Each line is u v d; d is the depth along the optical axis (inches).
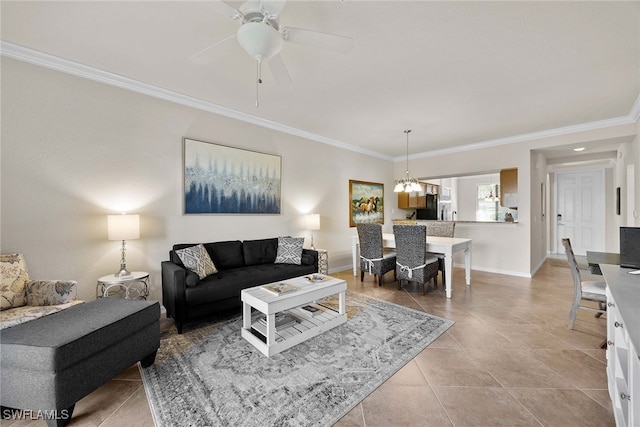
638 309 46.0
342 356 83.2
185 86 116.4
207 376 73.6
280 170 167.2
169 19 75.7
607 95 122.2
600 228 251.6
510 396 65.6
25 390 56.3
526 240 184.7
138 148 115.5
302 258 146.5
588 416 59.0
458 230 216.8
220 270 130.3
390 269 166.2
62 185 98.7
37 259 94.0
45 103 95.3
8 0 68.2
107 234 108.0
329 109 139.6
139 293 115.1
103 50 90.8
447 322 107.9
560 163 242.5
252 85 114.8
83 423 58.1
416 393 66.9
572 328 101.5
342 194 208.7
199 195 132.6
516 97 124.3
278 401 63.8
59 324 65.0
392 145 212.2
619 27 76.9
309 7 70.1
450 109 138.6
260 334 92.3
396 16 73.7
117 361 68.1
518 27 77.8
